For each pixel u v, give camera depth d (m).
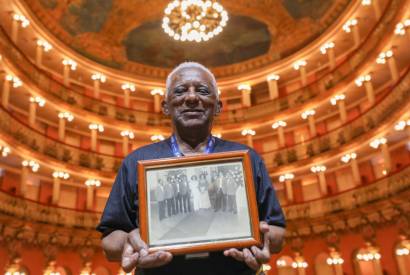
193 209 2.56
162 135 34.53
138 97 37.81
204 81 3.11
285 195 32.34
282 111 33.12
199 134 3.05
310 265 28.20
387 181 23.70
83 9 32.28
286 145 33.44
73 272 26.38
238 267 2.62
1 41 23.31
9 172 26.33
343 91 29.42
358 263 26.28
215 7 24.17
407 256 24.69
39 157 25.84
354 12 29.34
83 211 27.42
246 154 2.71
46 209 24.97
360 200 25.58
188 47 37.62
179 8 24.86
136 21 35.03
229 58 37.81
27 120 28.98
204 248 2.42
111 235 2.71
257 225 2.50
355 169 27.42
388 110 24.34
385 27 23.78
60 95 29.86
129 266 2.36
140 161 2.68
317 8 32.88
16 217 22.14
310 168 30.59
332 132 29.67
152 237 2.46
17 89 26.17
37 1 29.17
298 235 28.94
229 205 2.57
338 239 27.30
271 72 36.09
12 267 21.88
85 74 34.16
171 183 2.63
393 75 24.28
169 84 3.19
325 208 27.66
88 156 30.09
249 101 36.75
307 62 34.75
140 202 2.55
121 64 36.16
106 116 32.19
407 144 26.19
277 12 34.78
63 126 29.77
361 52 27.91
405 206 22.62
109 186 31.69
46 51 30.58
